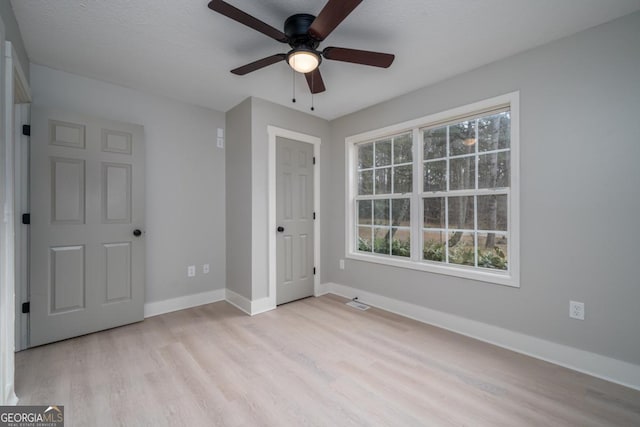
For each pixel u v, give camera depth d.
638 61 1.73
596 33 1.86
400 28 1.88
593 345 1.87
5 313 1.47
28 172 2.21
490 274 2.34
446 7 1.68
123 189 2.63
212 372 1.90
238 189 3.20
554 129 2.02
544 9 1.69
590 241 1.89
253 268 2.99
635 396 1.66
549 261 2.05
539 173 2.09
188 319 2.82
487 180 2.41
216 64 2.35
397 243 3.06
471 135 2.51
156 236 2.95
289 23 1.74
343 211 3.57
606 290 1.83
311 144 3.53
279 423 1.45
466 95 2.45
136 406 1.56
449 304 2.58
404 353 2.15
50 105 2.39
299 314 2.96
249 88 2.80
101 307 2.52
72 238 2.38
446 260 2.67
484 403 1.60
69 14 1.74
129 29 1.90
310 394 1.67
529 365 1.99
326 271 3.72
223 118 3.44
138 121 2.83
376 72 2.46
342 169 3.58
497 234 2.36
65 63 2.32
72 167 2.37
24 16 1.75
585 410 1.54
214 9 1.42
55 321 2.30
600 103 1.85
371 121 3.23
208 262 3.32
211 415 1.50
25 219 2.18
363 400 1.62
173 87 2.78
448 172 2.65
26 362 2.00
